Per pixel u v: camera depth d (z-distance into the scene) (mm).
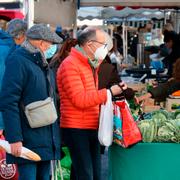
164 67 10609
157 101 6086
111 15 13953
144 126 4410
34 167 3818
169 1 10414
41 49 3826
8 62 3729
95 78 4352
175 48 9805
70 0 9211
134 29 17469
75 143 4227
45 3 7168
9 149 3699
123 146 4227
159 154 4414
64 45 5176
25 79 3709
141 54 12797
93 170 4508
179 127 4434
